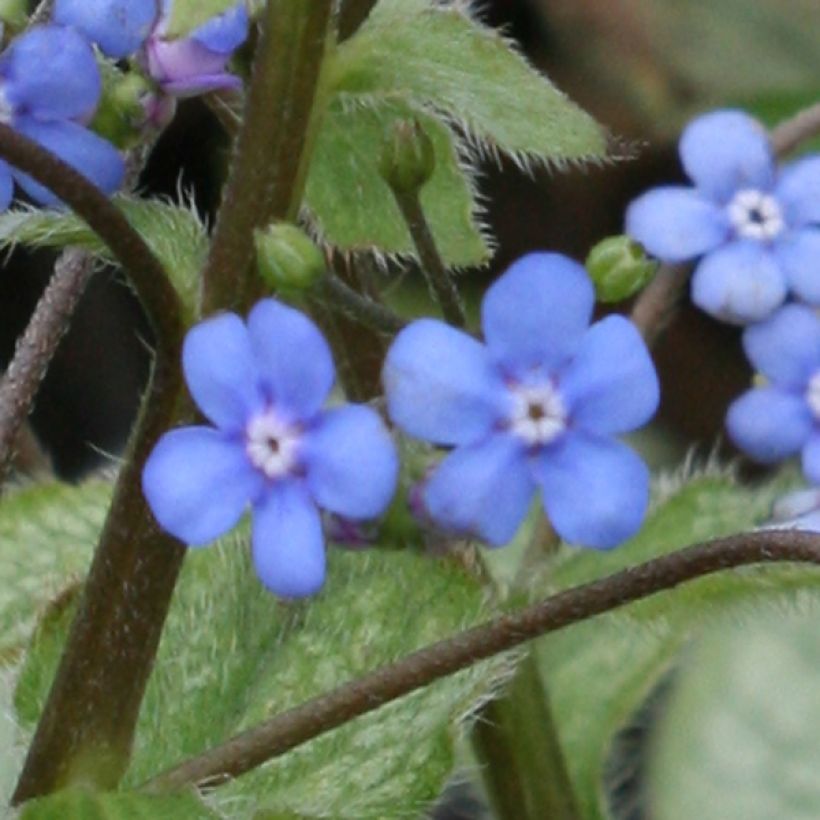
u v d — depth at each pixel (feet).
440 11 0.37
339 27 0.37
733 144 0.38
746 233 0.38
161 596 0.37
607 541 0.35
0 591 0.43
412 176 0.37
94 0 0.36
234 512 0.35
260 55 0.36
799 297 0.38
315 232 0.41
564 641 0.45
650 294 0.41
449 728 0.39
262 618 0.41
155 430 0.36
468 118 0.37
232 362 0.35
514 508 0.35
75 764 0.37
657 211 0.38
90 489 0.44
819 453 0.39
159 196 0.46
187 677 0.40
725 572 0.39
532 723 0.42
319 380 0.35
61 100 0.36
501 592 0.41
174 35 0.35
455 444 0.35
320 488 0.35
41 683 0.40
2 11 0.37
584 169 0.41
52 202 0.36
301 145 0.36
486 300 0.35
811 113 0.43
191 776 0.36
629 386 0.35
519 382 0.35
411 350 0.35
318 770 0.39
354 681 0.36
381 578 0.40
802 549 0.35
